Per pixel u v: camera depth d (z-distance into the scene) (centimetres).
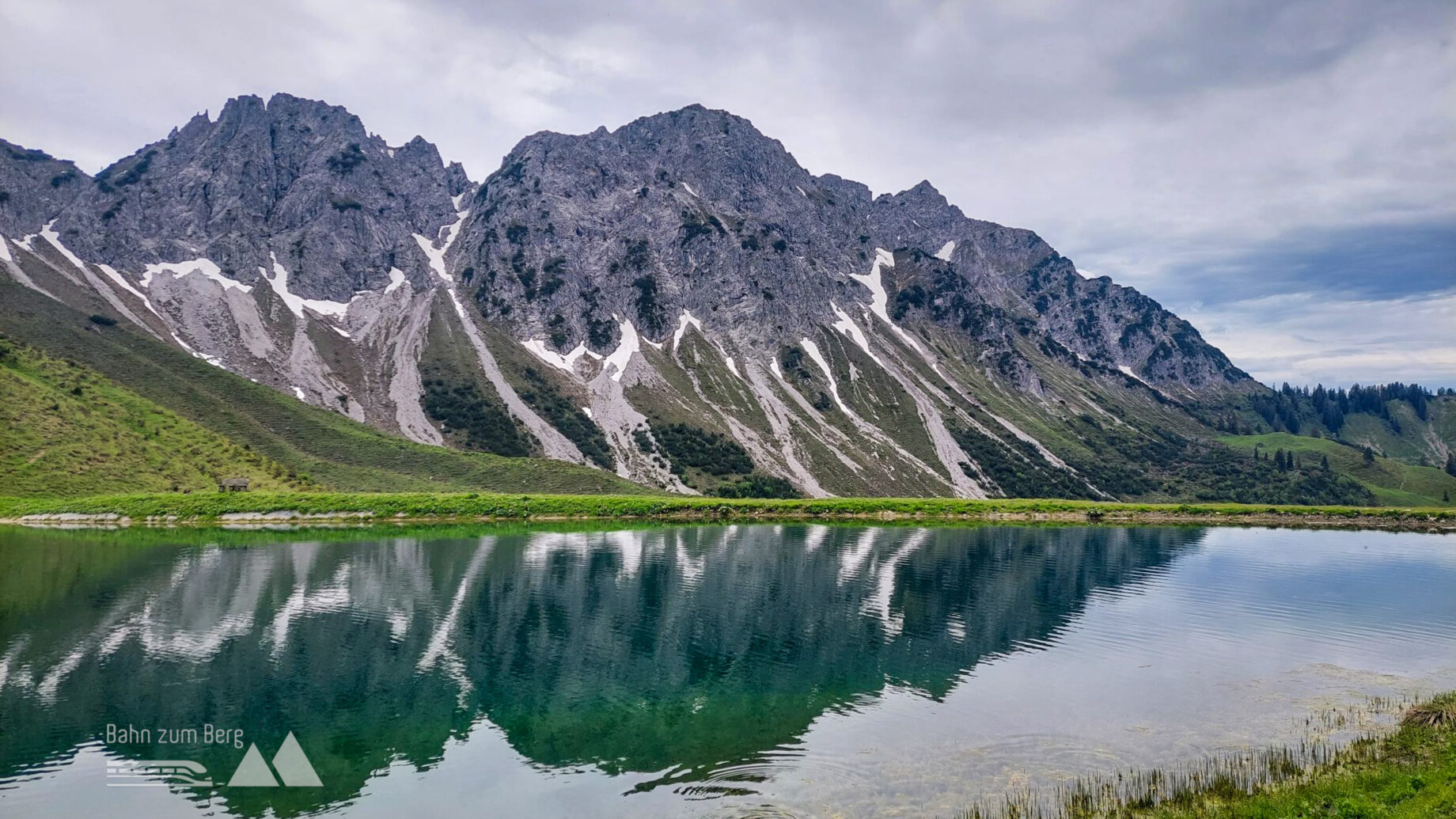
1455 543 12544
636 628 6022
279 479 15100
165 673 4712
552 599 6962
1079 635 5928
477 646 5419
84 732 3853
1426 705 3903
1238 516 16225
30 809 3108
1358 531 14338
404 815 3031
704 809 3033
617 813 3008
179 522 11825
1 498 11519
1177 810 2803
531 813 3030
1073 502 17025
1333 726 3941
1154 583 8188
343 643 5419
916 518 15450
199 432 15688
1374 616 6675
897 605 6912
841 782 3266
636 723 4019
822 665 5062
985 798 3064
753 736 3828
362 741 3791
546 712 4181
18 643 5253
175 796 3219
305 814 3062
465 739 3809
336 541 10200
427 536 11062
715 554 9906
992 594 7462
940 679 4781
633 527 12925
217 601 6506
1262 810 2706
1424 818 2433
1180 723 3984
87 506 11669
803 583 7931
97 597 6569
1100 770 3359
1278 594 7625
